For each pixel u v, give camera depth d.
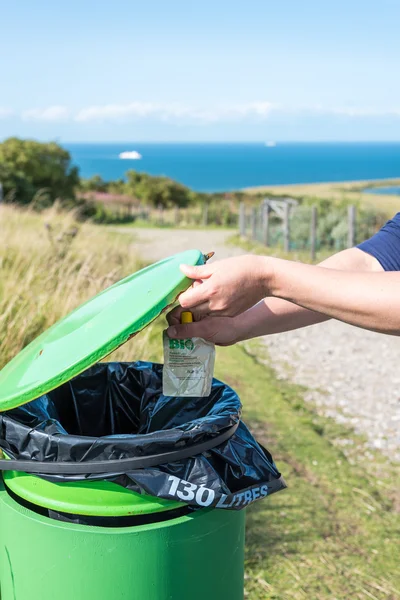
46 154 25.22
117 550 1.44
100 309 1.66
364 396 5.20
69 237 6.93
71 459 1.45
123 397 2.07
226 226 25.36
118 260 8.16
